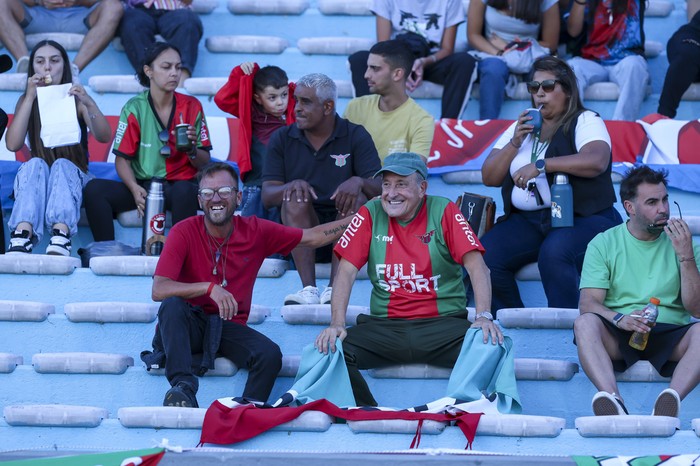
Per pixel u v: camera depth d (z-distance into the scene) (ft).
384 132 72.54
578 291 62.13
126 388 55.16
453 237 55.52
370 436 48.70
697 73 83.56
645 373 54.49
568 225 62.34
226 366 54.29
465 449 48.44
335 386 52.19
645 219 56.13
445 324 54.49
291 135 67.10
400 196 55.47
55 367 55.01
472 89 83.30
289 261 67.41
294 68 87.81
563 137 64.03
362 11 91.71
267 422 48.26
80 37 87.56
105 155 77.30
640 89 83.20
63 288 62.75
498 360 52.11
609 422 48.42
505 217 65.62
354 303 64.23
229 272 55.83
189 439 49.29
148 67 71.67
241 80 72.23
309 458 45.93
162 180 70.49
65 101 70.13
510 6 84.89
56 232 67.31
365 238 56.44
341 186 63.10
